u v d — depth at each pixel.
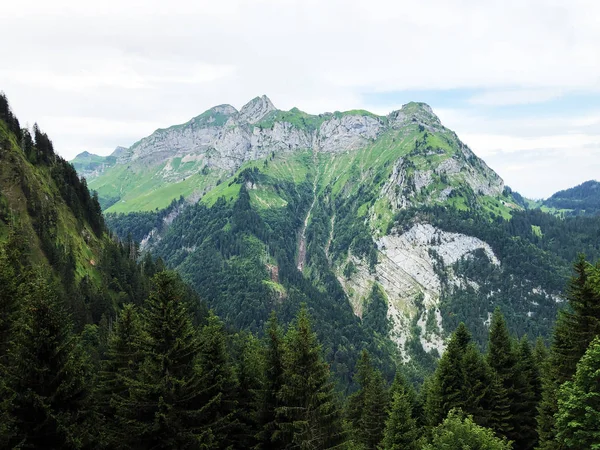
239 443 37.25
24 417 26.62
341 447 33.97
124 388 39.28
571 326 41.22
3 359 30.83
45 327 28.02
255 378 40.44
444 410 50.97
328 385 34.81
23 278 40.62
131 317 43.56
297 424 32.34
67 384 27.52
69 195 154.88
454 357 55.34
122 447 30.80
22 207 119.94
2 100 152.62
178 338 30.95
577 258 42.53
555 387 42.41
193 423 32.31
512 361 54.50
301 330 35.53
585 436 30.12
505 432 49.88
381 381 74.81
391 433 46.59
